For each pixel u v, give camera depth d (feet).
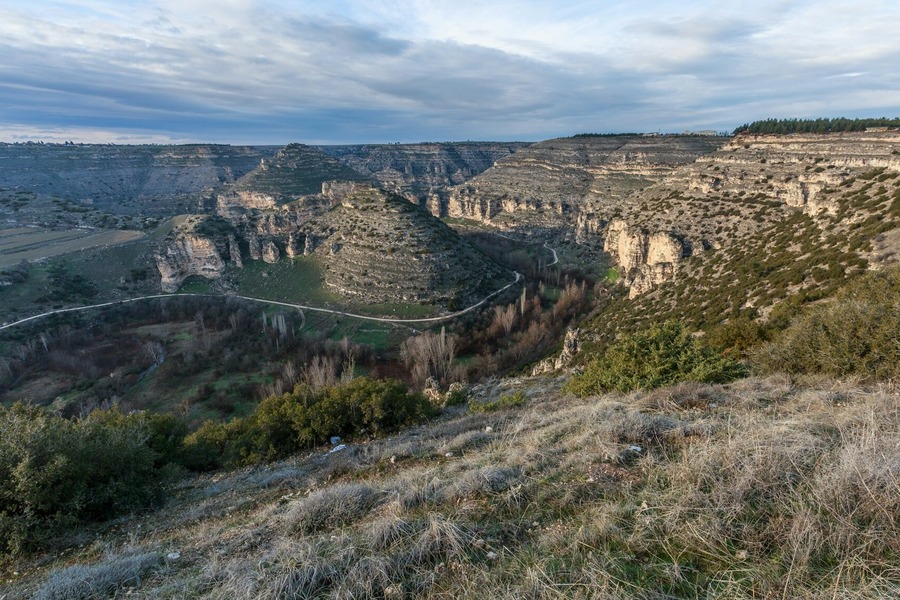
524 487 25.67
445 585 18.19
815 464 22.36
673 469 24.43
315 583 19.34
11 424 41.39
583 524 20.59
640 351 57.77
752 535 18.19
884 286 60.08
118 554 30.27
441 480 29.40
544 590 16.57
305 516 27.55
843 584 15.29
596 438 31.40
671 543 18.61
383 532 22.20
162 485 50.75
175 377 230.07
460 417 67.10
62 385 221.46
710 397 42.75
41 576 30.22
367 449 53.67
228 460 64.49
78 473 40.32
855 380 43.70
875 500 18.47
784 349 55.06
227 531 29.96
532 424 45.27
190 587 21.43
